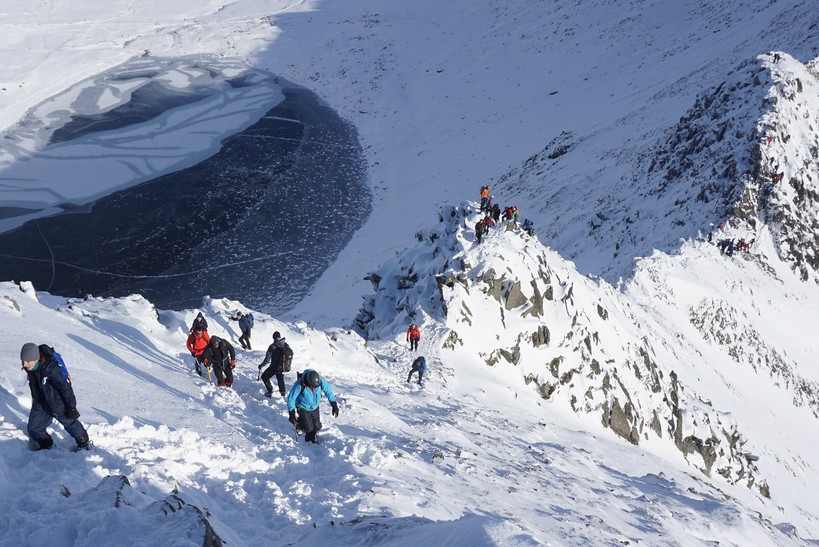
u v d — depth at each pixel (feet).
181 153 319.06
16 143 318.65
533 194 263.70
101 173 295.07
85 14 513.45
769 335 171.73
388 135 354.33
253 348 64.59
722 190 197.26
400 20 513.04
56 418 26.76
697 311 165.68
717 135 211.61
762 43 310.86
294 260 238.89
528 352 96.48
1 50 428.15
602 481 64.90
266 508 29.71
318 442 40.75
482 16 507.30
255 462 33.86
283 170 310.45
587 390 99.40
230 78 420.36
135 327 55.62
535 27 462.60
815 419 162.09
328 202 284.82
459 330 92.17
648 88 335.67
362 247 247.91
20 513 20.56
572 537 39.96
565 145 292.81
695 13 412.77
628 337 114.21
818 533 116.16
